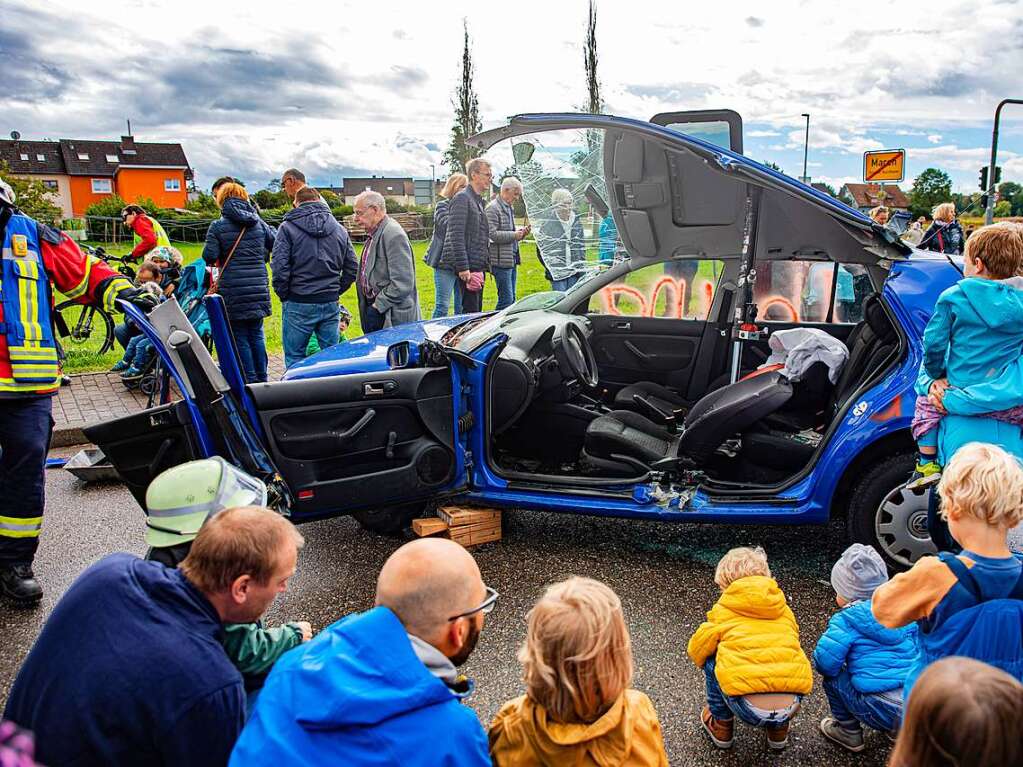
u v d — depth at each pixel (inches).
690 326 205.5
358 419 156.6
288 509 152.7
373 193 269.1
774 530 181.6
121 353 378.3
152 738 75.7
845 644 106.5
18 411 153.3
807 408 171.6
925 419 134.3
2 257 150.6
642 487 160.9
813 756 112.0
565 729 73.2
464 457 165.3
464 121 1405.0
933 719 54.0
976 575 86.3
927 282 149.1
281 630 97.6
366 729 65.8
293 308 268.7
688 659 133.8
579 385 189.9
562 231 216.8
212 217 1296.8
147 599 80.0
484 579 160.9
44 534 188.9
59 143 3073.3
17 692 78.6
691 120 194.5
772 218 187.0
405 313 276.2
